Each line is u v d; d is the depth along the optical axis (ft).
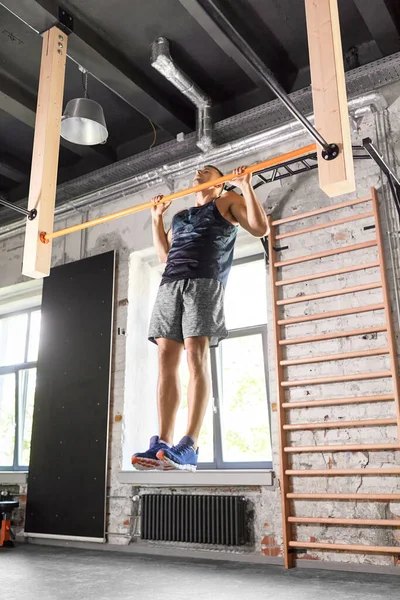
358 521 12.99
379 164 12.71
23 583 11.80
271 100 17.81
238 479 15.08
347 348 14.39
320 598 10.20
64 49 11.64
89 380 18.85
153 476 16.63
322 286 15.17
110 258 19.75
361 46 16.60
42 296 21.29
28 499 19.10
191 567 13.76
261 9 15.35
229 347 18.20
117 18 15.40
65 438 18.81
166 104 18.19
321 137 7.21
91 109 15.02
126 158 19.62
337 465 13.84
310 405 14.51
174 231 8.66
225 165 17.95
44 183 9.71
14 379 23.95
